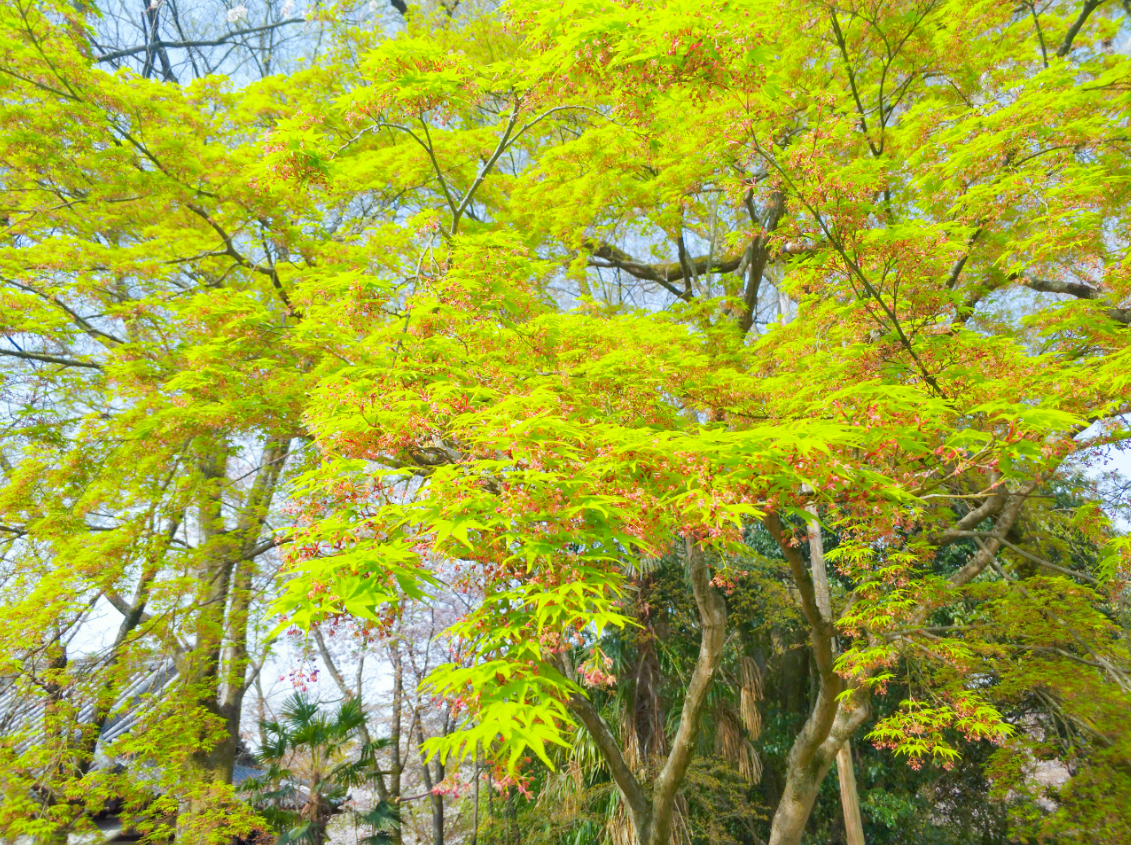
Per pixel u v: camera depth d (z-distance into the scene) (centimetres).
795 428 352
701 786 1097
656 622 1157
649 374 517
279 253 922
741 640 1247
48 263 757
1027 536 977
